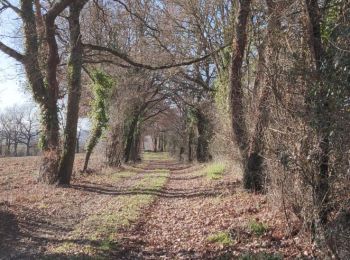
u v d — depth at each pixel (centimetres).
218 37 2745
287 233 895
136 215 1273
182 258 861
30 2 1830
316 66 742
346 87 694
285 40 812
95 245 916
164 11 3008
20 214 1176
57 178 1889
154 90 4259
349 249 691
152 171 3247
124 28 2716
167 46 3166
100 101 2520
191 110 4331
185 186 2094
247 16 1480
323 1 783
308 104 747
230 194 1489
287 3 840
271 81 817
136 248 929
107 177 2406
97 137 2564
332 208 741
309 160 747
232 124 1502
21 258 809
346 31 693
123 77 3103
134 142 4878
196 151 4428
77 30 1903
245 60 1588
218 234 982
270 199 1055
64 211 1300
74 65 1908
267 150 970
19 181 1967
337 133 704
